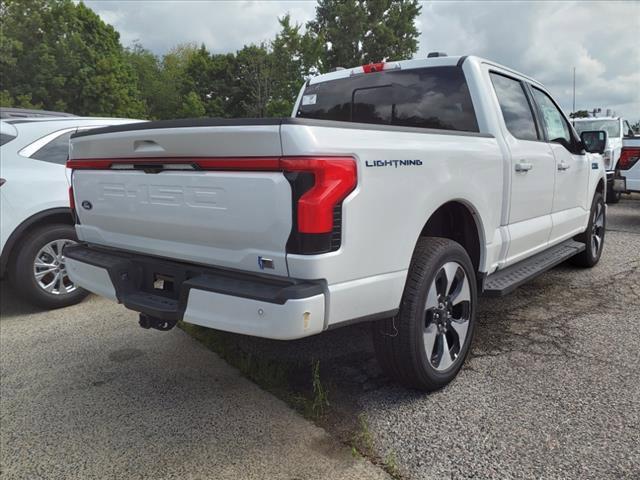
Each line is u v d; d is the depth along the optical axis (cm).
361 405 293
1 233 457
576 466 232
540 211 428
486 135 347
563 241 521
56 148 506
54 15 4169
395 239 259
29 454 260
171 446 262
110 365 365
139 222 286
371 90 426
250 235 234
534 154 402
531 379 318
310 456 249
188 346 395
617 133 1303
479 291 352
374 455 247
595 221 587
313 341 392
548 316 432
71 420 292
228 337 403
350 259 236
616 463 233
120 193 293
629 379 313
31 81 3994
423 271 279
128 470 244
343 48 3784
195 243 262
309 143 217
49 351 394
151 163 271
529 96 436
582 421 268
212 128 234
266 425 278
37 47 3969
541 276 561
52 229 488
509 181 362
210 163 243
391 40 3850
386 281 257
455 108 376
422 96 394
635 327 400
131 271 295
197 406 302
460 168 305
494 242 352
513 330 401
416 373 286
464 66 373
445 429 266
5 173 467
